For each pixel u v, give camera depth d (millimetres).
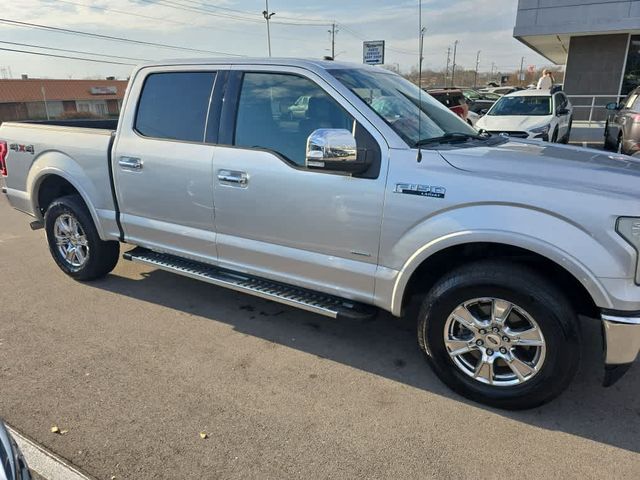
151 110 4070
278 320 4133
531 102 11797
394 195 2992
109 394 3107
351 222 3166
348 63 3766
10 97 61094
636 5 15578
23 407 2982
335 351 3645
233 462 2551
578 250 2568
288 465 2531
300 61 3445
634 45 17375
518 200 2682
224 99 3697
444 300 2969
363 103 3168
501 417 2900
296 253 3467
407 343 3773
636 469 2496
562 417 2891
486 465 2529
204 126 3785
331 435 2748
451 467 2518
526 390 2836
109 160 4270
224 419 2877
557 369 2732
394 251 3061
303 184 3299
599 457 2578
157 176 3998
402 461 2559
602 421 2857
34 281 4969
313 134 2961
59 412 2934
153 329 3969
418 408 2982
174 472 2486
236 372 3361
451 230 2834
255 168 3486
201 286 4844
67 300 4516
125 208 4305
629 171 2814
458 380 3043
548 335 2711
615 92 17859
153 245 4230
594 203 2551
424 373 3363
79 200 4676
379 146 3064
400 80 4027
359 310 3338
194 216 3900
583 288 2785
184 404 3010
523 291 2713
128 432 2768
